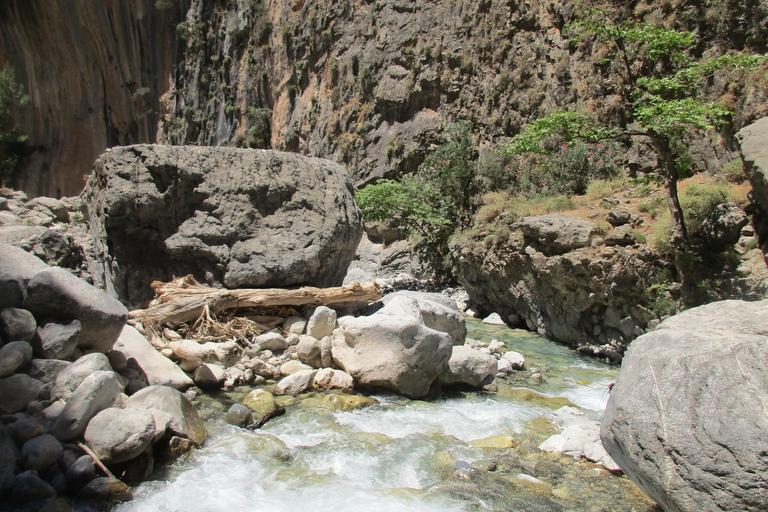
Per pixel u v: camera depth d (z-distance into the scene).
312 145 22.58
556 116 8.19
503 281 10.71
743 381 2.82
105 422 3.55
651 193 9.53
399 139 18.92
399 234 18.52
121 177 6.52
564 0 15.15
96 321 4.32
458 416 5.05
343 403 5.11
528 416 5.16
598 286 8.12
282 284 7.04
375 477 3.81
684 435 2.79
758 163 6.77
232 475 3.71
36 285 4.12
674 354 3.16
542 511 3.42
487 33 17.19
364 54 20.89
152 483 3.54
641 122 7.44
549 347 8.85
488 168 15.44
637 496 3.61
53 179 26.14
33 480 3.03
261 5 26.34
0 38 25.47
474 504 3.48
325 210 7.46
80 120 27.58
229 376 5.41
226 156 7.09
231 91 26.92
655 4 12.59
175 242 6.67
